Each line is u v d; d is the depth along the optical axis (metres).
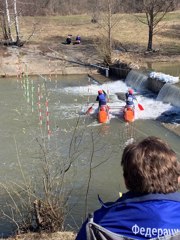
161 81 21.69
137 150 2.17
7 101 21.11
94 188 11.04
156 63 29.72
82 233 2.15
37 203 7.32
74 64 30.20
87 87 24.84
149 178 2.10
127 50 32.94
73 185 11.03
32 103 20.62
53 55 31.72
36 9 48.59
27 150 14.06
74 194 10.51
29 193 7.96
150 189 2.10
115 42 34.44
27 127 16.70
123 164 2.21
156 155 2.14
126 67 26.78
